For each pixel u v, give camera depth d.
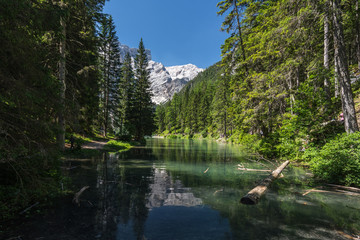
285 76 14.25
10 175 5.50
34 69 5.05
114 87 33.66
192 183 8.23
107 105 32.19
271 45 13.80
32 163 5.39
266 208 5.43
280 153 15.46
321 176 8.84
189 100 88.12
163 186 7.64
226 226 4.28
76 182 7.76
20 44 4.70
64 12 5.63
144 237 3.74
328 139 10.51
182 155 18.83
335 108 12.19
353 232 4.07
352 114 8.99
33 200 5.50
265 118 17.75
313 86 12.27
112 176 9.06
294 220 4.64
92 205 5.41
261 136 19.20
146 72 41.47
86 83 16.23
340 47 9.50
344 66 9.37
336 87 11.70
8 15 4.28
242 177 9.51
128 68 44.75
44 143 5.57
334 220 4.68
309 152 10.35
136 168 11.37
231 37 20.89
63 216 4.62
